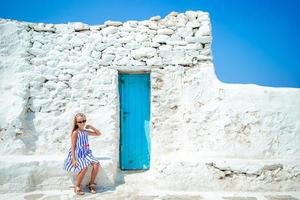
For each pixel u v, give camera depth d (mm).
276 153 6930
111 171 6637
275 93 7191
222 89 7258
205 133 7199
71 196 5906
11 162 6312
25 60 7715
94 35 7871
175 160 6594
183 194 6121
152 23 7875
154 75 7629
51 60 7758
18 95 7449
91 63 7746
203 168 6469
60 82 7672
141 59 7719
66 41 7855
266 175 6469
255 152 6918
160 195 6012
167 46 7742
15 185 6238
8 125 7125
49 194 6090
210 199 5762
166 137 7398
